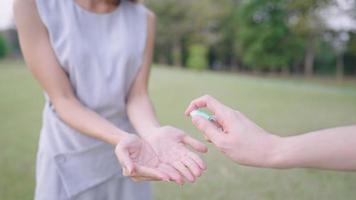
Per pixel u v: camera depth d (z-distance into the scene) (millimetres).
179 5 29438
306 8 7684
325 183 3184
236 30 27703
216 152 3975
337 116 6633
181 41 31188
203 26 29375
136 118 1337
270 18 23625
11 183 3018
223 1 28844
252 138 798
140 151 1083
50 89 1261
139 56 1380
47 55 1255
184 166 1016
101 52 1314
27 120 5469
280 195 2924
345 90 12945
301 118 6355
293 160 757
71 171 1324
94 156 1332
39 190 1371
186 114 954
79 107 1248
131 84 1421
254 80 17891
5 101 7242
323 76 24172
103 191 1401
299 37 22375
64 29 1275
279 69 26766
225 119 845
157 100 7965
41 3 1259
